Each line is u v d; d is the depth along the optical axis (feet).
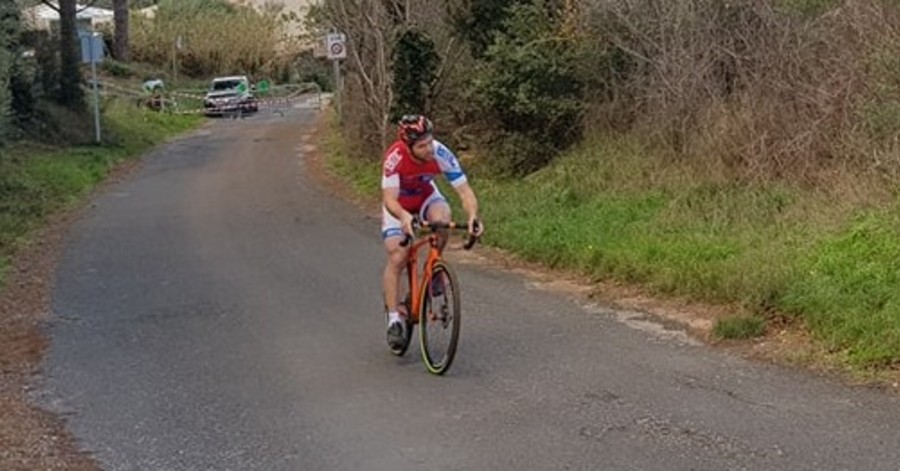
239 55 207.10
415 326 30.07
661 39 47.65
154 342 30.73
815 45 40.22
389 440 20.85
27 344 31.42
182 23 208.64
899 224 30.48
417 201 26.23
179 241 50.65
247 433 21.97
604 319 29.86
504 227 43.52
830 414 20.68
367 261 42.19
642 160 46.44
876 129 35.42
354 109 78.84
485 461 19.27
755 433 19.85
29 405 24.93
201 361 28.17
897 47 35.22
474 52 60.64
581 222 41.60
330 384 25.14
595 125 52.39
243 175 80.59
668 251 34.22
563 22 53.88
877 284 27.04
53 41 107.04
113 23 197.98
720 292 29.84
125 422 23.24
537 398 22.85
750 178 40.24
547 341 27.76
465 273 38.32
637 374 24.20
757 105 41.83
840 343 24.68
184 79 197.47
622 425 20.75
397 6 66.74
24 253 49.44
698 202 39.93
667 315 29.78
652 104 48.06
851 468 17.92
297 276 39.88
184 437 21.98
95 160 89.45
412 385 24.56
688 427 20.39
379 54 68.44
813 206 34.88
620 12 49.80
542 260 38.91
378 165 69.82
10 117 75.51
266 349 29.01
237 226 54.65
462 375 25.04
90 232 55.36
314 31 127.95
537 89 52.90
